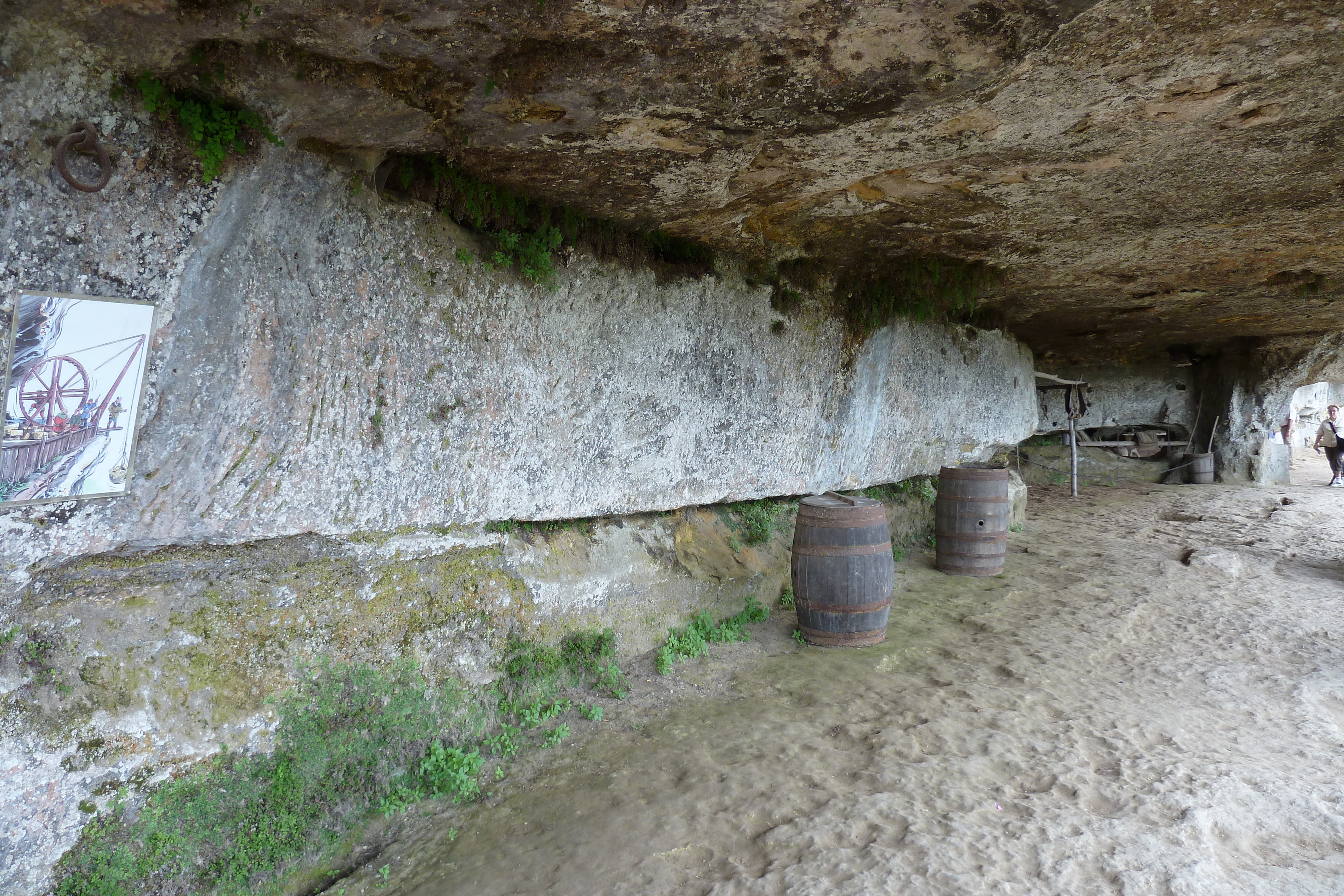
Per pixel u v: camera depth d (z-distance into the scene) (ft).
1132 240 20.21
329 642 11.25
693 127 11.13
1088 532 34.12
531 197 13.76
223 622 10.16
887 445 26.53
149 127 8.38
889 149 12.82
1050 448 55.77
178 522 9.66
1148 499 44.32
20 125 7.50
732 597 19.66
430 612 12.80
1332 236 19.84
